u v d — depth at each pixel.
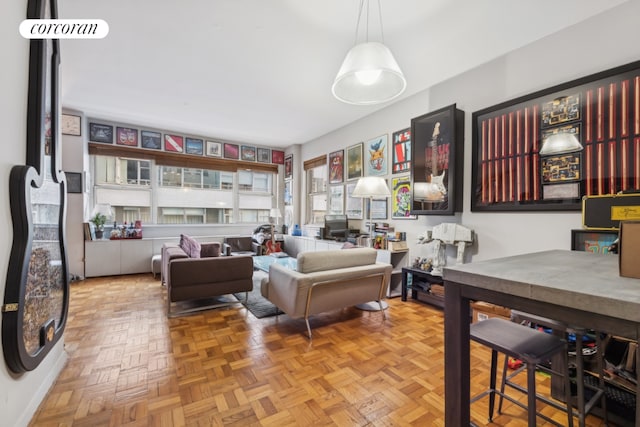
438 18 2.29
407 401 1.64
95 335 2.46
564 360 1.31
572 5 2.11
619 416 1.49
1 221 1.26
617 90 2.07
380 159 4.31
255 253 5.41
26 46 1.47
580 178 2.25
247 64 3.01
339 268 2.70
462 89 3.17
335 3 2.13
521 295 0.78
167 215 5.55
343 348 2.28
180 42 2.63
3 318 1.26
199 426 1.42
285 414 1.52
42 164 1.53
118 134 4.95
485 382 1.86
